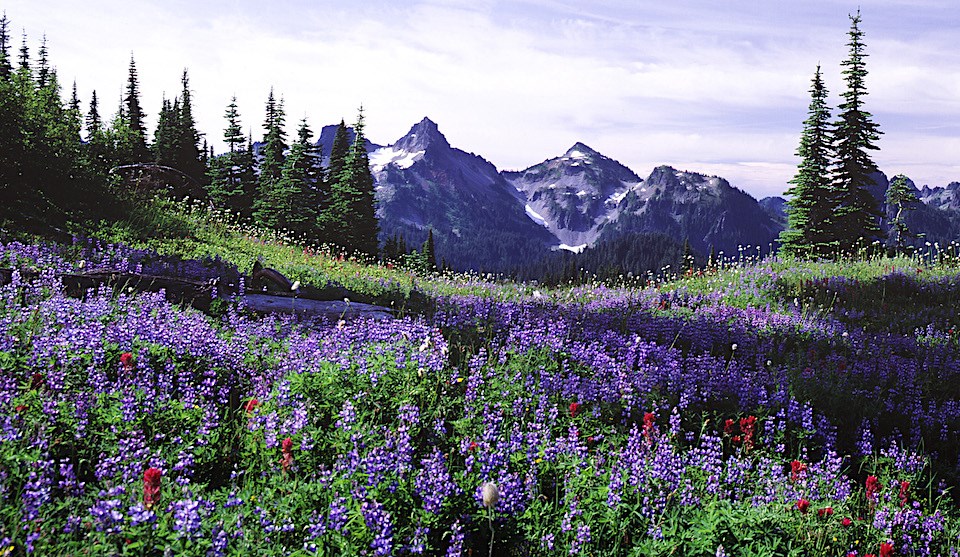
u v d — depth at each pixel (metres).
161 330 9.10
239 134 55.75
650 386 9.83
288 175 47.69
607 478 6.89
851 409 10.48
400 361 9.05
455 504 6.11
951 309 18.47
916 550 7.31
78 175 21.58
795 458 8.83
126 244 17.70
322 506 5.73
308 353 9.35
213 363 8.92
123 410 6.71
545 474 7.12
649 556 5.93
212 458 6.46
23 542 4.64
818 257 26.95
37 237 15.74
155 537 4.82
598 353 10.73
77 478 5.93
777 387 10.34
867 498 7.76
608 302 17.56
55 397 6.97
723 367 11.46
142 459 5.97
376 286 17.34
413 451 7.31
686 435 8.71
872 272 22.17
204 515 5.06
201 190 51.38
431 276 24.45
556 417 8.55
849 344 14.41
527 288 20.89
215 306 12.68
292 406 7.56
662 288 20.81
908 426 10.27
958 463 9.16
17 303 9.89
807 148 38.12
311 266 21.05
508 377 9.57
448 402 8.42
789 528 6.63
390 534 5.36
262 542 5.05
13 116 20.41
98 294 11.32
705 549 5.93
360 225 53.06
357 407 7.86
